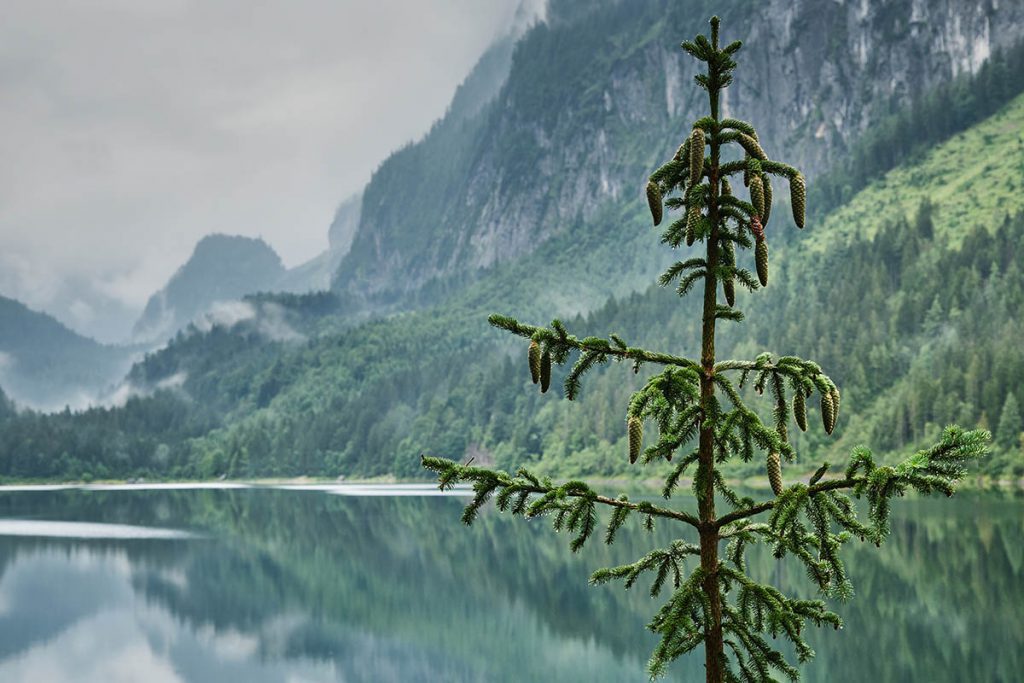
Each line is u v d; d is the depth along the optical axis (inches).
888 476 426.6
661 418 508.7
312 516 7037.4
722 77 487.8
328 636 3127.5
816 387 466.9
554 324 481.1
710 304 497.4
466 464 497.0
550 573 4023.1
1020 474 6451.8
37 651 2970.0
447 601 3590.1
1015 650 2347.4
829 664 2278.5
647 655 2672.2
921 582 3181.6
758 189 458.0
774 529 452.1
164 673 2709.2
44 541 5521.7
